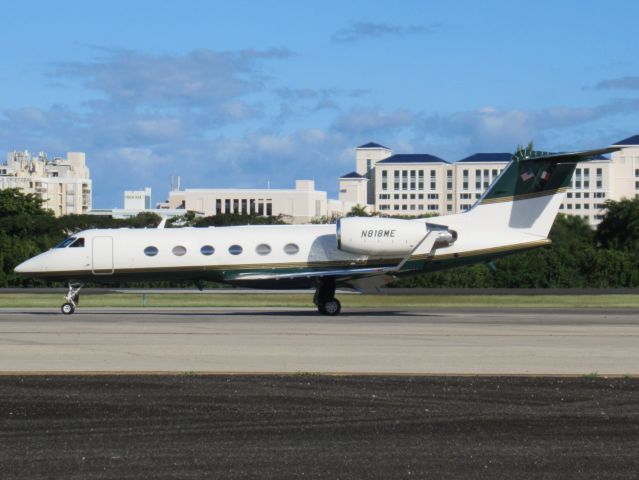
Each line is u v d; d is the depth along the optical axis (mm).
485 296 96125
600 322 63094
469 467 21812
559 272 124562
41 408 28453
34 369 36375
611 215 191625
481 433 25250
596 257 126688
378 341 47500
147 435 24969
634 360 39812
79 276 71938
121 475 21109
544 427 25984
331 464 22047
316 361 39000
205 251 71875
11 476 21000
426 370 36375
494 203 73000
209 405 28969
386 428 25828
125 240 72000
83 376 34344
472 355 41312
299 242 72125
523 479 20875
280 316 68750
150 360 39281
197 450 23328
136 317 66938
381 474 21234
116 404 29062
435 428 25859
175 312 74375
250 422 26578
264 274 71812
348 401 29625
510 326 58531
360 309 80438
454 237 71875
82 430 25547
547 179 72812
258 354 41531
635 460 22469
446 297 94750
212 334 51250
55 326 57000
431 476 21094
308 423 26453
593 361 39375
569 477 21047
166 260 71688
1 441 24297
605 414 27734
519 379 33906
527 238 72750
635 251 140125
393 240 70812
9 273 124062
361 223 70938
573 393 31109
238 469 21625
